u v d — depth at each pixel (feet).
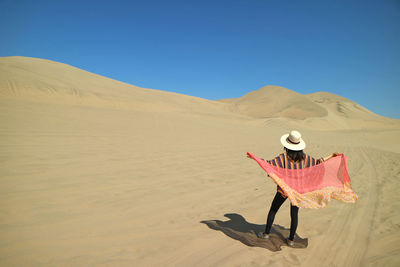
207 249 11.34
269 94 365.61
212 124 82.79
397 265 10.82
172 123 64.80
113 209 14.62
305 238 13.01
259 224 14.58
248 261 10.53
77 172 20.10
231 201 18.06
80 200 15.24
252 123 123.34
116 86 138.92
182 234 12.58
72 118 45.57
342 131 164.96
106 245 10.91
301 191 11.54
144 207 15.40
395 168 36.01
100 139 33.65
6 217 12.21
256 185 22.57
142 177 21.17
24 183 16.53
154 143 37.06
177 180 21.57
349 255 11.56
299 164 11.64
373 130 179.32
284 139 11.88
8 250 9.72
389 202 19.69
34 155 22.74
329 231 14.07
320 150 56.03
